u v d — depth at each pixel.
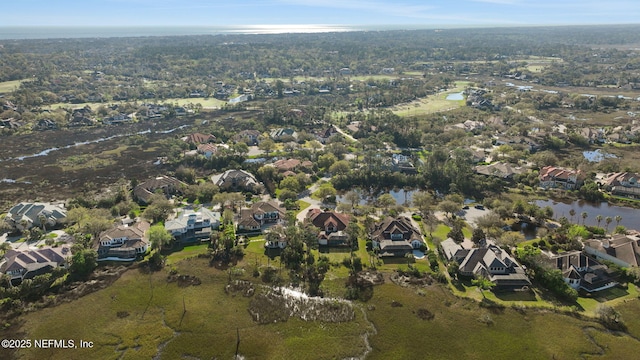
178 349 91.56
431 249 132.12
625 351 90.06
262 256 127.56
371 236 138.75
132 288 112.06
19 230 142.75
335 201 168.88
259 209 150.00
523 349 91.25
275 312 103.00
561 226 141.88
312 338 94.75
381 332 96.56
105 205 163.25
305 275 117.81
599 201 168.62
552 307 103.50
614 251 122.12
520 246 131.12
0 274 114.38
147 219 150.62
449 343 93.25
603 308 99.44
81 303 105.88
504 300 106.62
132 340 94.00
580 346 91.50
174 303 106.25
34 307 104.00
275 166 199.38
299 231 132.75
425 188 186.88
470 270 116.00
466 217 155.38
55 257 122.12
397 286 113.31
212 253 127.69
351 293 109.75
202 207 158.75
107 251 127.88
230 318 100.94
